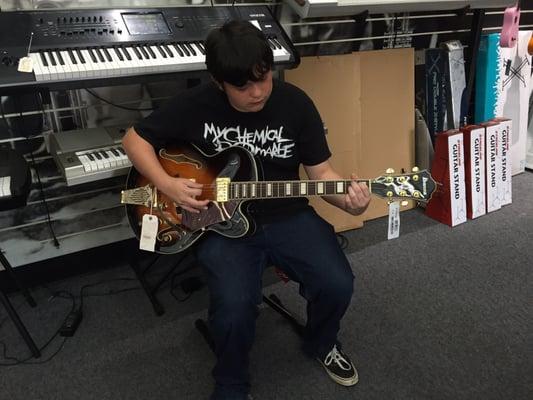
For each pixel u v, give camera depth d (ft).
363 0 6.37
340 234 7.61
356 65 7.44
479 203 7.87
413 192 4.02
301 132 4.49
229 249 4.40
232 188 4.32
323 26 7.71
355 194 4.04
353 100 7.50
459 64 8.10
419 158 8.43
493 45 8.37
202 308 6.03
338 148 7.55
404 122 8.13
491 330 5.38
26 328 5.73
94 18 5.09
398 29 8.37
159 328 5.69
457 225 7.73
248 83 3.71
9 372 5.08
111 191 6.74
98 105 6.38
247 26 3.73
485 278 6.32
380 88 7.77
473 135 7.48
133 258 6.82
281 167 4.61
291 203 4.74
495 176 7.95
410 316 5.66
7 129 5.99
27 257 6.50
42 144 6.21
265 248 4.50
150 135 4.46
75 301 6.24
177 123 4.40
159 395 4.75
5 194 4.44
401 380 4.76
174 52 5.05
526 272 6.42
